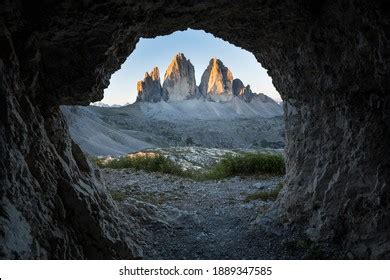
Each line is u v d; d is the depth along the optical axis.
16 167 4.86
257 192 15.17
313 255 7.80
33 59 6.11
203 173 23.17
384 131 7.04
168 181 18.30
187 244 9.39
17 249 4.18
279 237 9.30
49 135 7.19
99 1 5.98
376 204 7.00
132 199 12.71
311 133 9.83
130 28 7.11
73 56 6.68
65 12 5.93
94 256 6.55
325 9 7.50
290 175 10.98
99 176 10.09
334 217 8.13
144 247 8.80
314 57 8.64
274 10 8.01
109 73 8.16
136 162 22.28
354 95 7.79
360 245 7.12
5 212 4.27
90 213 6.73
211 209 13.06
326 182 8.80
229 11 8.12
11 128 4.96
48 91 7.01
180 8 7.43
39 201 5.38
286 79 10.65
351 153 7.98
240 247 9.09
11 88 5.43
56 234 5.55
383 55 6.29
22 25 5.72
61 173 6.66
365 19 6.39
